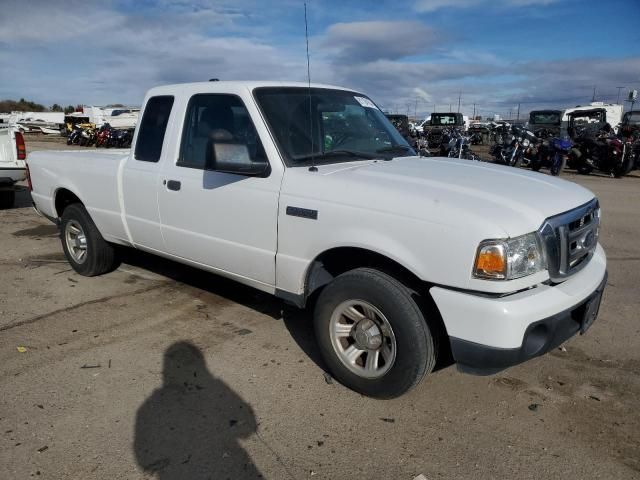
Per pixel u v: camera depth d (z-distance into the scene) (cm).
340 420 304
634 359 374
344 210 310
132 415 307
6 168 825
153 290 511
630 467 266
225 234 379
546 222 283
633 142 1587
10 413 308
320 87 420
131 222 461
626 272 565
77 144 2969
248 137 365
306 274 340
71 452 275
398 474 261
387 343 310
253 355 380
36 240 712
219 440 286
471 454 276
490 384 342
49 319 441
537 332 277
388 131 445
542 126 2670
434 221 278
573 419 305
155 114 438
